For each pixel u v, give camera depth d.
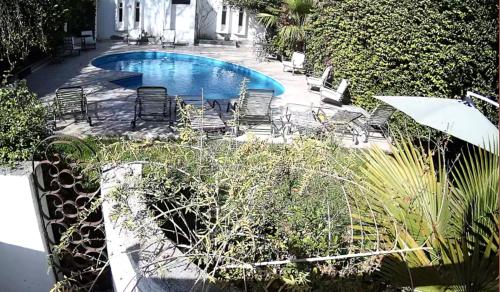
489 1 9.95
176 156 4.15
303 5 19.14
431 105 6.84
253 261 3.14
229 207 3.24
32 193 4.66
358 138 11.60
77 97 10.97
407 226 3.45
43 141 4.80
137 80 17.58
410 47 11.73
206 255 3.01
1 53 11.77
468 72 10.55
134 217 3.47
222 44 23.91
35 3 11.78
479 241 3.26
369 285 3.23
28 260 4.89
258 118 11.77
